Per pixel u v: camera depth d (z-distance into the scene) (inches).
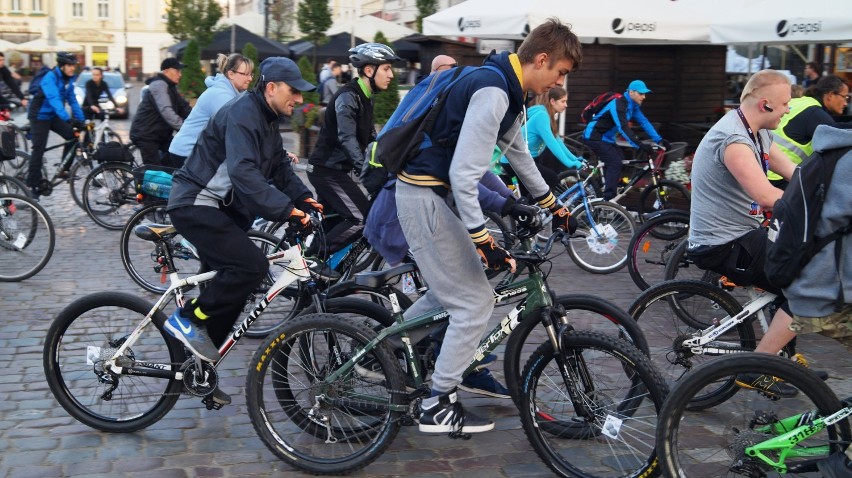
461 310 135.9
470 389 157.4
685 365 164.4
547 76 129.0
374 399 142.4
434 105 129.8
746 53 546.9
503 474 143.3
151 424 155.3
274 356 143.3
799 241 118.9
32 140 375.6
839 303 118.0
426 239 133.0
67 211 386.9
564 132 482.0
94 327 156.5
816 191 117.7
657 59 513.7
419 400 142.6
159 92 337.4
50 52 1585.9
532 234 141.9
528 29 364.5
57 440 152.1
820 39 323.3
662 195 347.3
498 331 142.0
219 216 148.7
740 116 157.2
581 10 369.4
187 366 151.2
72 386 156.9
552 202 146.7
